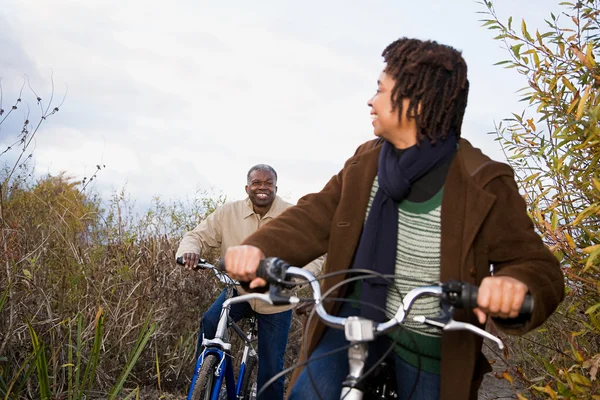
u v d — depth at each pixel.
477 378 2.36
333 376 2.30
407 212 2.34
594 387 2.98
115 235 5.96
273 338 4.78
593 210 3.03
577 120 2.98
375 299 2.31
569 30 3.69
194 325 6.00
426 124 2.29
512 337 4.48
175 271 6.00
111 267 5.63
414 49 2.35
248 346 4.88
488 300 1.93
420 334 2.33
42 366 3.91
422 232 2.31
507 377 3.60
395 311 2.36
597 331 3.34
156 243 6.06
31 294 4.62
